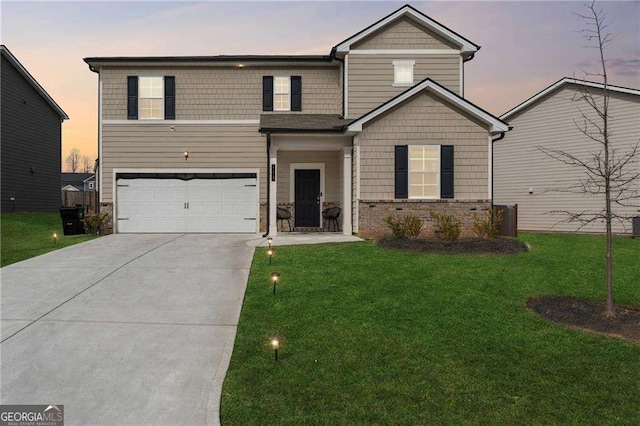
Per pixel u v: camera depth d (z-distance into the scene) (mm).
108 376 4301
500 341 4879
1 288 7145
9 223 15336
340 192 14414
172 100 14141
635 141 14453
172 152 14125
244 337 5145
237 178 14219
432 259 8766
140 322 5703
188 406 3789
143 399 3902
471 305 6059
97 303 6438
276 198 13984
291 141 12750
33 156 20531
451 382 4027
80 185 52594
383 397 3809
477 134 12227
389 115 12172
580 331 5152
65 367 4473
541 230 16891
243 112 14281
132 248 10750
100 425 3521
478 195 12250
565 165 16250
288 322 5551
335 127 12188
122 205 14078
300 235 12922
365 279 7336
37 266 8664
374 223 12148
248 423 3508
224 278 7773
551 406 3631
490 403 3684
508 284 7027
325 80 14594
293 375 4230
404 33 13953
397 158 12133
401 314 5734
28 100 20078
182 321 5750
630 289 6781
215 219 14195
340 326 5371
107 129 14047
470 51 13891
